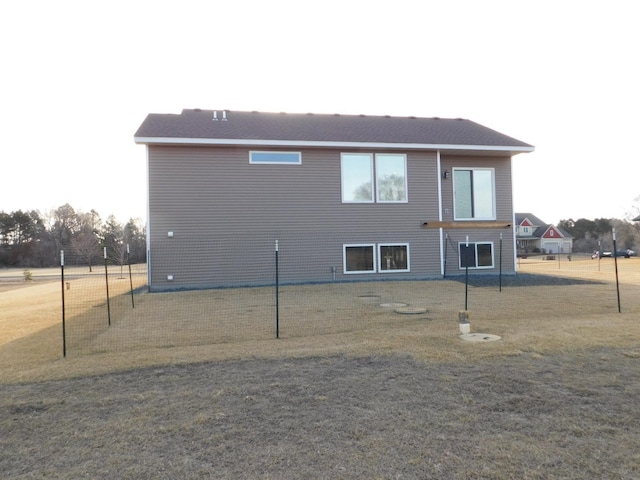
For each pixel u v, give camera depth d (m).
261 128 14.77
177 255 13.12
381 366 4.90
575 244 66.25
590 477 2.60
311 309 8.98
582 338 5.92
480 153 15.40
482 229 15.62
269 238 13.77
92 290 15.67
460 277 14.94
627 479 2.57
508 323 7.05
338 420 3.48
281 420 3.51
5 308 10.99
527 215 68.69
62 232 59.81
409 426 3.35
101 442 3.20
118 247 32.88
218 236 13.40
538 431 3.22
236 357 5.36
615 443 3.02
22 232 60.88
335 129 15.59
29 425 3.53
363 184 14.57
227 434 3.27
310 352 5.52
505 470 2.69
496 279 14.33
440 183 15.16
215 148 13.46
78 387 4.41
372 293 11.30
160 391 4.24
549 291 11.36
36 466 2.88
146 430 3.38
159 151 13.10
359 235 14.47
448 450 2.96
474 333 6.37
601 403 3.73
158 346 6.18
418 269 14.90
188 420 3.54
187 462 2.88
